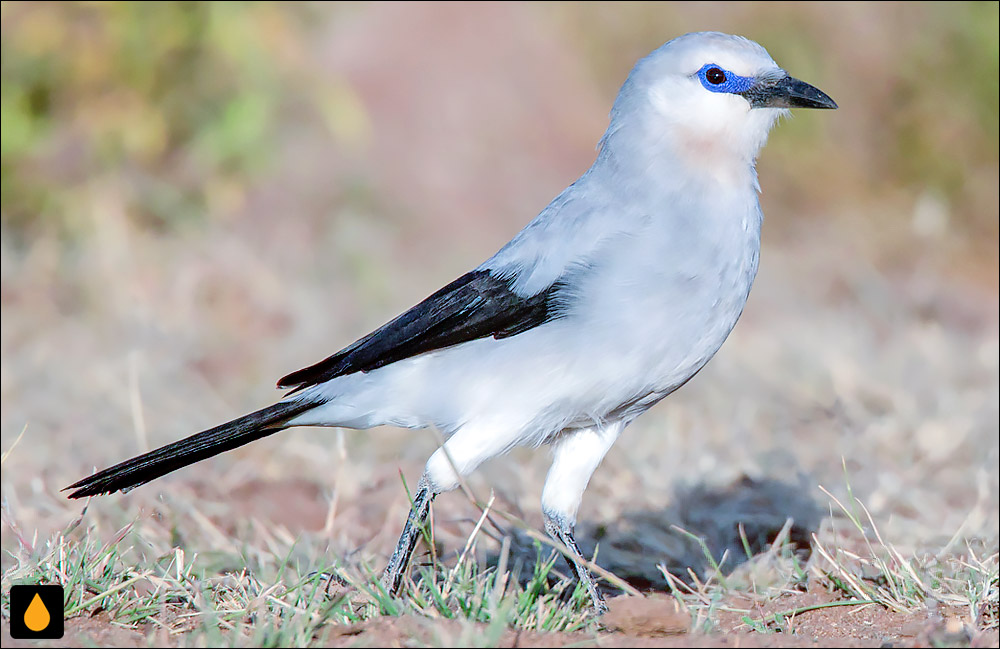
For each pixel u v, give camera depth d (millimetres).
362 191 21750
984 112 23062
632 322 8461
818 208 22812
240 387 15133
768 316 18203
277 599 8141
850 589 9008
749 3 24766
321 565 8602
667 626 7480
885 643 7434
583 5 25641
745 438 13219
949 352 16078
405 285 19094
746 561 10469
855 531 10977
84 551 8516
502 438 8703
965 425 13164
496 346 8680
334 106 20469
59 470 12555
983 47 23188
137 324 16516
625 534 11055
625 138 8953
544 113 24344
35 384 14570
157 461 8852
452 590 8305
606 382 8547
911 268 20703
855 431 13258
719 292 8602
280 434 13602
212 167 19891
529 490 11914
